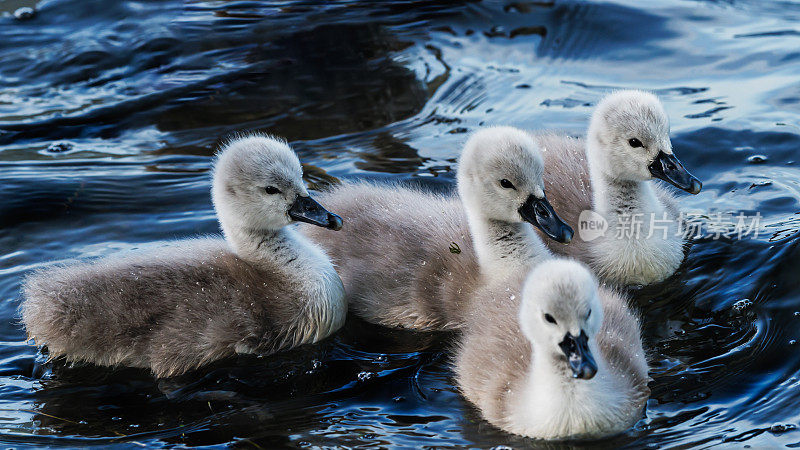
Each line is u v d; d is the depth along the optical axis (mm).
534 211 11703
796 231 12891
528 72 17641
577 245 12766
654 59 17672
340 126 16375
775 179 14117
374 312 12414
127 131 16625
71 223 14133
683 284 12383
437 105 16797
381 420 10281
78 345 11297
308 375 11219
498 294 11312
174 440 10016
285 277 11898
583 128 15680
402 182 14617
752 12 18922
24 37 19359
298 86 17625
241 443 9914
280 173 11844
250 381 11102
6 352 11609
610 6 19359
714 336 11266
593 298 9578
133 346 11203
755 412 9883
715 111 15789
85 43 19156
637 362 10422
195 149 15992
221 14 20031
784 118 15406
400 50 18531
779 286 11961
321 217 11898
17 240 13742
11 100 17562
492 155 11758
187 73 18219
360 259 12719
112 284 11352
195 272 11578
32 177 15203
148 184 15031
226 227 12203
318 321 11883
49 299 11336
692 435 9609
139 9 20250
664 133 12469
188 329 11234
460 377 10883
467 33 19016
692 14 18984
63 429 10266
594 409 9656
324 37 19031
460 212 13164
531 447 9711
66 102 17516
